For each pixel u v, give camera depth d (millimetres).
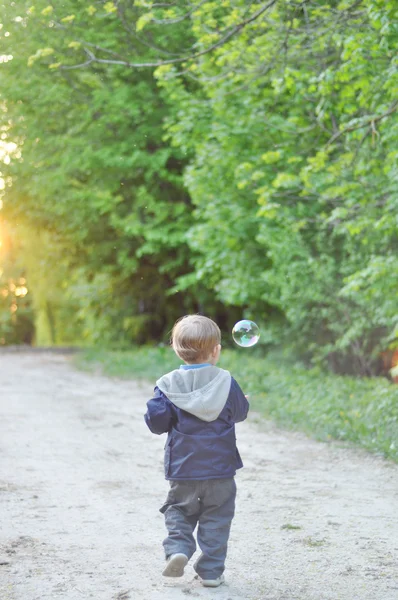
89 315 35812
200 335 5328
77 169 25812
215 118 18156
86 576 5531
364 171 12820
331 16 12242
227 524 5324
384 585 5344
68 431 12078
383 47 10289
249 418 13406
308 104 14555
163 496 8008
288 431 12141
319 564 5809
